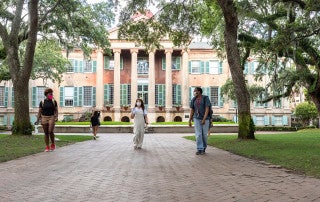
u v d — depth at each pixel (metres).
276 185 6.52
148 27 20.81
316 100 24.23
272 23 20.23
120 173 8.01
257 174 7.79
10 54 20.55
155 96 55.12
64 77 54.41
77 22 24.05
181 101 54.97
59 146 15.71
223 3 16.56
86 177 7.48
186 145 16.86
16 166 9.16
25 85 20.55
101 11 24.62
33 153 12.54
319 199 5.40
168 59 53.28
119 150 14.02
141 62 55.34
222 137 21.14
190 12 21.08
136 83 53.12
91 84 54.44
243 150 12.98
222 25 22.75
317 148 13.03
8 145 15.27
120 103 54.62
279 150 12.38
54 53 43.62
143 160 10.49
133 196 5.70
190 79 55.44
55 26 24.16
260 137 20.84
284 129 45.69
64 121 50.31
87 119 50.09
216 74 55.53
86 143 18.34
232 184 6.66
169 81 53.31
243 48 23.59
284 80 25.61
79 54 54.59
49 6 23.12
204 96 12.34
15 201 5.39
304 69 24.12
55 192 6.01
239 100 17.27
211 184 6.67
